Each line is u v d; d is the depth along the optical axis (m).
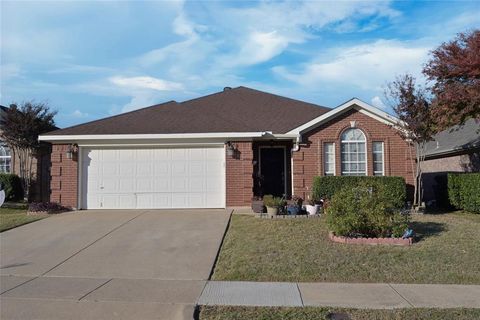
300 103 21.52
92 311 6.59
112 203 16.81
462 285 7.80
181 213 15.35
